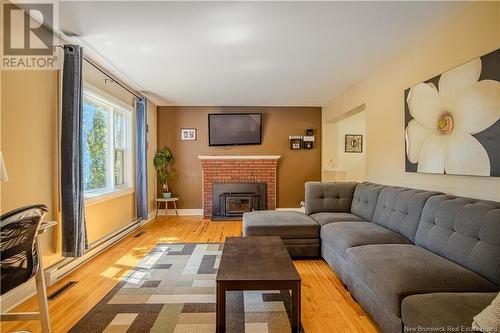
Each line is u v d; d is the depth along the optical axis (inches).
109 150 157.5
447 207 79.3
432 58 102.7
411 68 115.6
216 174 227.5
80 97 106.3
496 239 61.3
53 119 102.3
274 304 84.4
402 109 122.0
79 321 75.2
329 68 142.0
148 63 133.3
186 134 233.0
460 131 87.4
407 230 94.4
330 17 92.0
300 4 84.3
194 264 118.4
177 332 70.2
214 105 231.9
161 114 232.1
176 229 183.8
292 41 110.2
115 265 116.9
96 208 135.6
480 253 63.8
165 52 120.0
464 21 87.3
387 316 65.1
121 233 156.8
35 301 85.6
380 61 132.6
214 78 158.1
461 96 87.0
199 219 217.2
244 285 66.5
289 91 188.4
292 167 237.8
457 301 51.4
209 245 146.7
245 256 82.6
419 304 53.4
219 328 66.7
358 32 102.7
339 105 199.3
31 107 91.4
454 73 90.0
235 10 87.3
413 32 102.7
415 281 60.9
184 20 93.4
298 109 237.6
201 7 85.4
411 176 115.3
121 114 175.3
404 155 120.0
